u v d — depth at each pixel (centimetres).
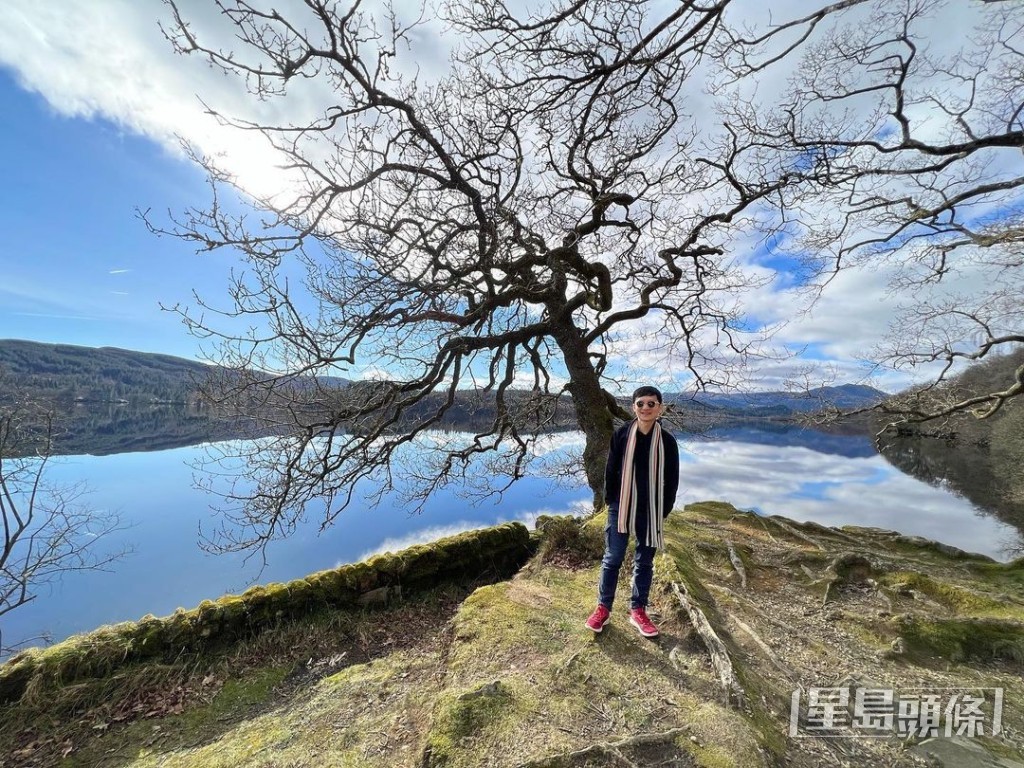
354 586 514
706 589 408
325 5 407
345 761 268
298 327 518
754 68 412
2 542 772
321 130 445
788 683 293
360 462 706
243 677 397
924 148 608
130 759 304
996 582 491
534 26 407
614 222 816
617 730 229
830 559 504
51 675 354
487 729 235
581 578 443
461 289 659
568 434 1166
